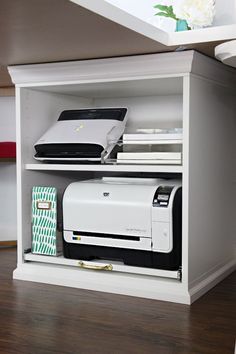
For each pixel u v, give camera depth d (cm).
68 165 220
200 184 205
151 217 197
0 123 307
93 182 221
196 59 189
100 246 211
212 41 175
